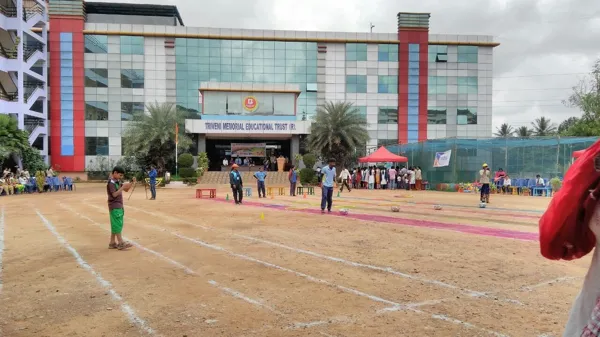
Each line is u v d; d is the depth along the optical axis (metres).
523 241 9.02
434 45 51.28
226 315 4.63
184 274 6.39
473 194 25.42
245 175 40.84
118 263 7.14
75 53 46.84
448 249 8.19
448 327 4.25
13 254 7.93
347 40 50.47
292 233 10.14
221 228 11.05
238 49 49.84
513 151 26.67
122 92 47.84
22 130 33.88
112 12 51.78
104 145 47.34
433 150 30.02
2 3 36.31
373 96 50.84
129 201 20.42
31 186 28.33
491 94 51.59
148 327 4.29
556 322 4.37
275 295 5.34
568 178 1.84
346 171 26.66
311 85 50.56
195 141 42.94
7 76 36.66
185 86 48.97
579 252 1.95
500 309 4.79
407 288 5.62
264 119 41.19
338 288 5.63
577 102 40.28
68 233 10.50
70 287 5.74
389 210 15.56
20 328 4.28
